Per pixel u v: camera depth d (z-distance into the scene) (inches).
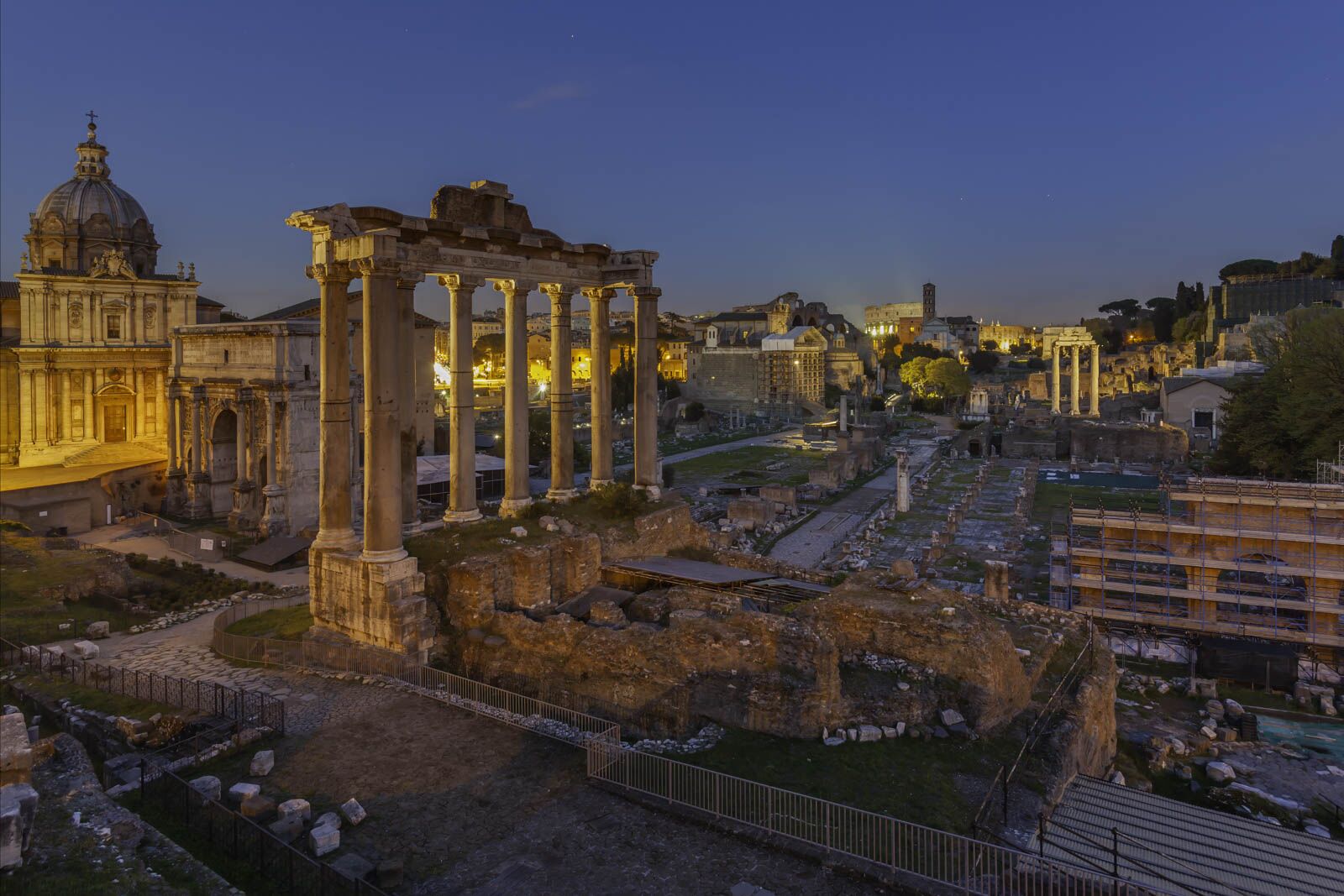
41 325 3287.4
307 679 1181.1
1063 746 990.4
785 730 971.9
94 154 3683.6
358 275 1254.3
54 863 588.1
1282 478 3198.8
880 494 4020.7
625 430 6471.5
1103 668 1262.3
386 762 918.4
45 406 3292.3
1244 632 1841.8
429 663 1201.4
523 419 1573.6
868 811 796.0
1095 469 4901.6
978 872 720.3
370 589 1198.9
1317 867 845.2
